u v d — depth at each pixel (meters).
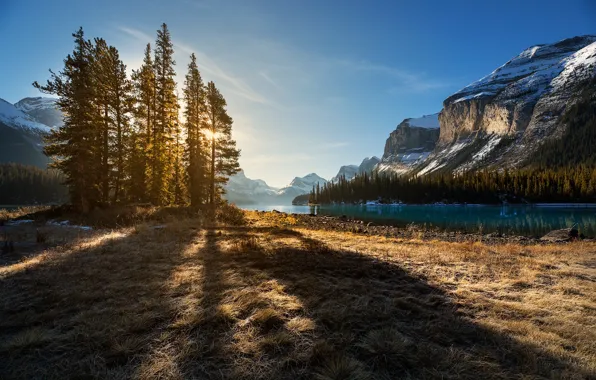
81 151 21.53
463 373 2.98
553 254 10.87
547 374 3.02
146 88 27.83
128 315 4.16
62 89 21.95
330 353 3.27
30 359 3.16
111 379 2.81
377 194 141.00
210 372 2.95
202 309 4.38
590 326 4.18
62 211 22.69
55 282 5.80
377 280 6.11
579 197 94.62
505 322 4.16
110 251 8.83
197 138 30.58
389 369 3.05
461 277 6.63
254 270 6.50
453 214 59.91
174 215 21.00
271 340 3.49
